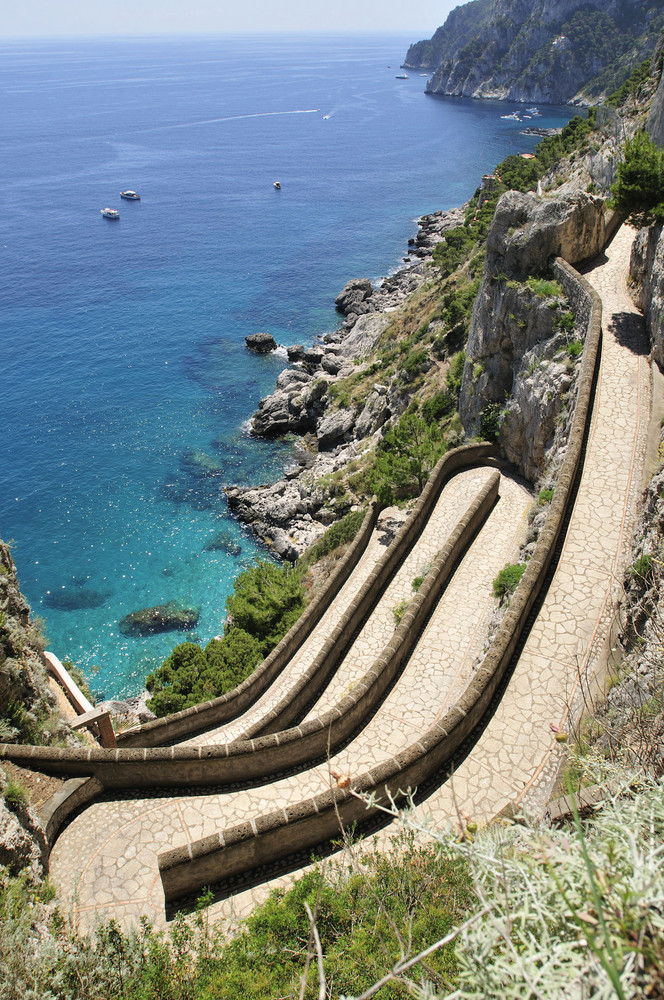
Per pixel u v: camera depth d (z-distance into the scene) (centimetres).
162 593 5006
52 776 1825
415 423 3944
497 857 622
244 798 1856
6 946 1107
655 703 1074
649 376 2831
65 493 6012
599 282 3419
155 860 1662
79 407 7194
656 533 1800
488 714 1888
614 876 538
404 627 2353
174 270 10806
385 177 16462
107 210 13238
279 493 5788
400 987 871
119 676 4372
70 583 5116
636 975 480
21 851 1527
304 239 12275
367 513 3684
